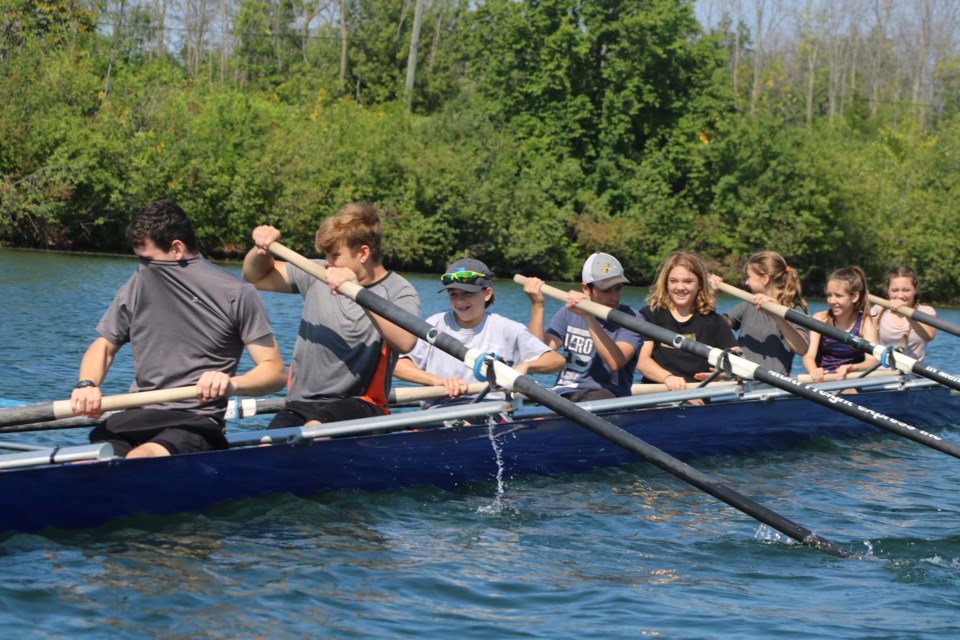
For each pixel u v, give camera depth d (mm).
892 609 5340
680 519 7145
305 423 7133
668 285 9820
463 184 46250
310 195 43500
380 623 4867
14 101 38844
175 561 5586
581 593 5422
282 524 6387
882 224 52625
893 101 87188
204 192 42000
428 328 6883
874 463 9594
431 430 7477
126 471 6043
